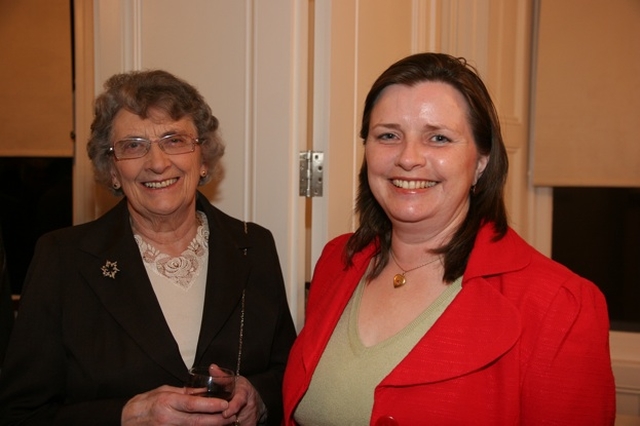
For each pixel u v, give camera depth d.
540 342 1.16
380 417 1.22
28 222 2.98
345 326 1.41
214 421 1.30
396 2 2.23
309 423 1.36
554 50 2.74
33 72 2.93
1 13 2.93
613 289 2.83
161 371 1.45
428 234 1.35
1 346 1.54
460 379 1.20
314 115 1.99
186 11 2.05
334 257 1.64
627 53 2.65
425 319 1.29
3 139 2.97
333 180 1.98
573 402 1.12
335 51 1.95
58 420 1.37
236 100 2.01
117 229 1.57
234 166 2.03
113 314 1.45
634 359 2.69
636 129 2.65
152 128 1.50
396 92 1.28
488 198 1.34
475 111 1.26
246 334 1.61
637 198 2.78
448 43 2.47
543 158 2.78
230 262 1.62
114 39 2.11
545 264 1.26
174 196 1.53
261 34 1.95
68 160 2.97
